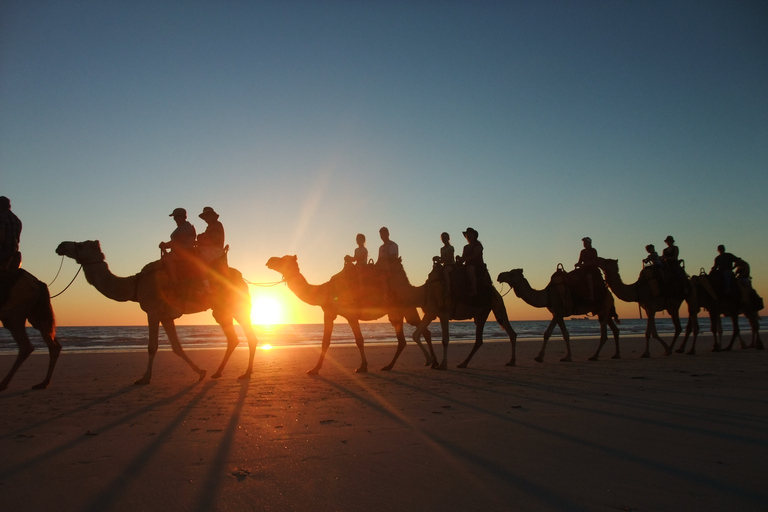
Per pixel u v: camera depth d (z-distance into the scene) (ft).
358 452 16.44
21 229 31.27
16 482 13.66
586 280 49.01
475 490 12.91
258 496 12.66
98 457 16.02
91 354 65.87
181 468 14.89
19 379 38.11
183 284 34.35
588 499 12.21
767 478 13.57
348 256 41.50
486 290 43.24
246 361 54.19
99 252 34.73
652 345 78.13
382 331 231.30
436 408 23.89
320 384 33.30
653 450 16.25
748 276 62.80
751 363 44.01
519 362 49.78
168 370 45.16
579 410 22.85
